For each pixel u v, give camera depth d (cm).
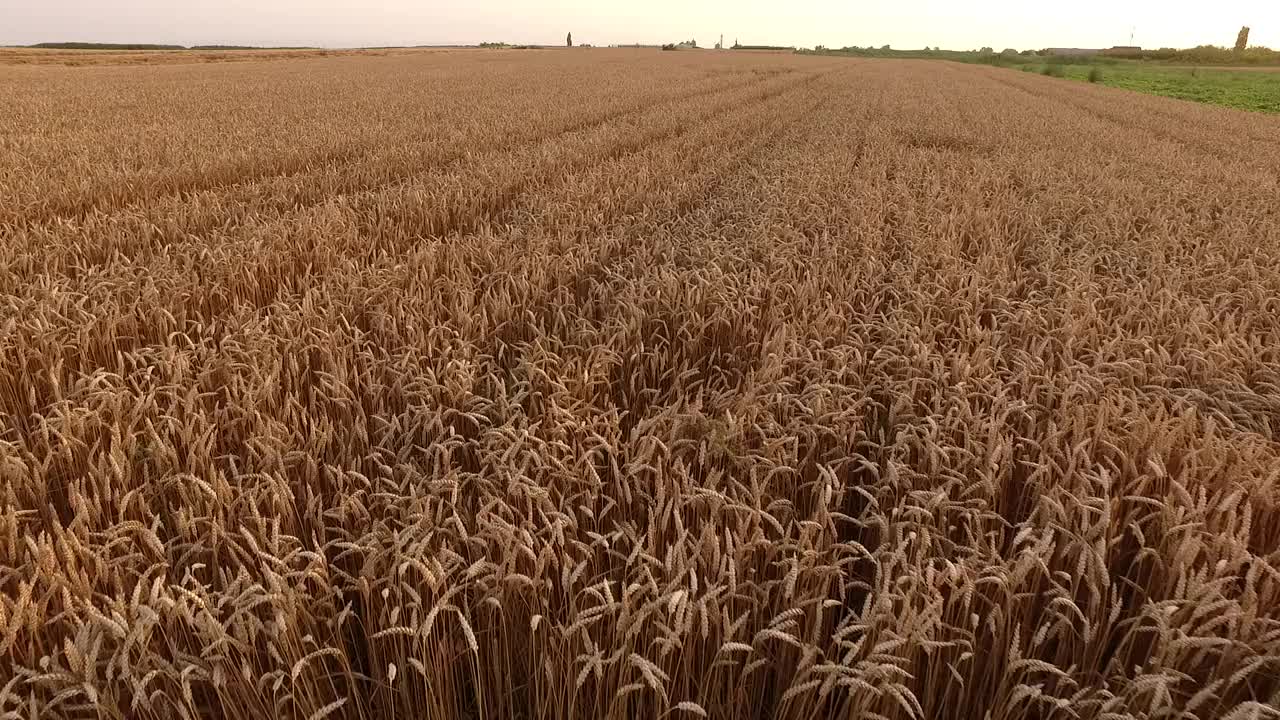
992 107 2489
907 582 223
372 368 365
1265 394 378
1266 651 194
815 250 618
